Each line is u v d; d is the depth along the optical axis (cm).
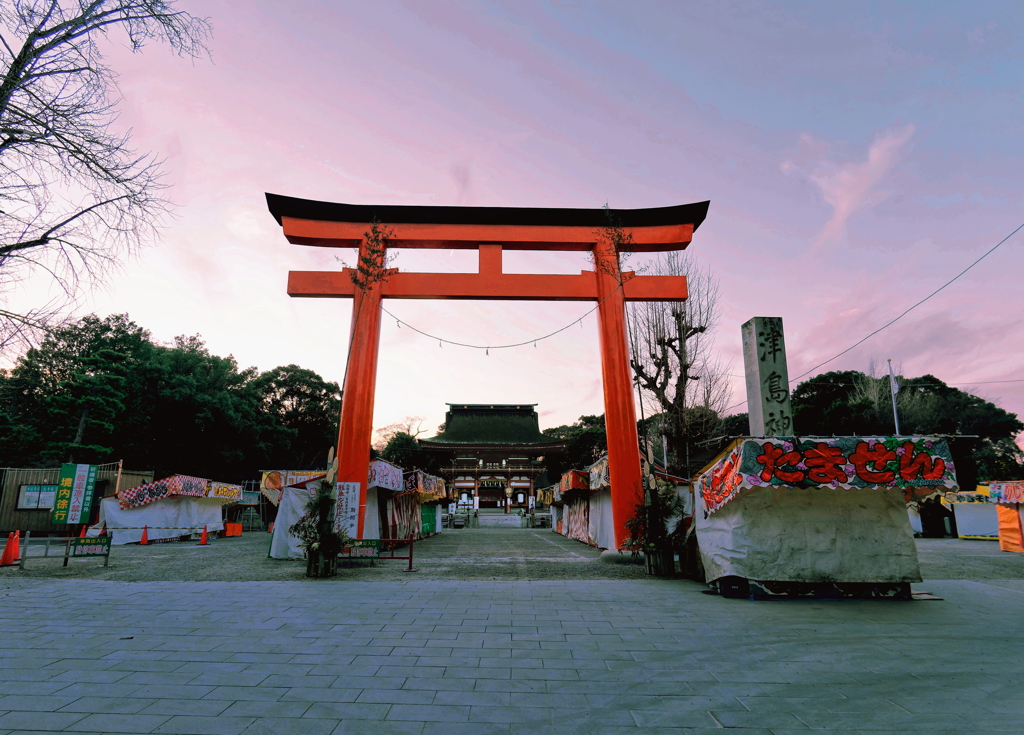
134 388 3584
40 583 972
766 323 1116
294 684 439
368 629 623
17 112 563
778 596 827
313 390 5481
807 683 446
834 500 861
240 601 789
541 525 4209
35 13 573
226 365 4475
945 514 2406
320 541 1060
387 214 1595
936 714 382
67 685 434
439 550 1780
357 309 1530
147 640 572
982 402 4203
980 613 724
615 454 1454
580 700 407
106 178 628
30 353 662
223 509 2514
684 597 838
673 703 402
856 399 3753
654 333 1967
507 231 1611
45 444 2728
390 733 349
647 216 1627
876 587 835
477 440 6444
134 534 1898
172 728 354
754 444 802
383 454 5425
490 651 536
